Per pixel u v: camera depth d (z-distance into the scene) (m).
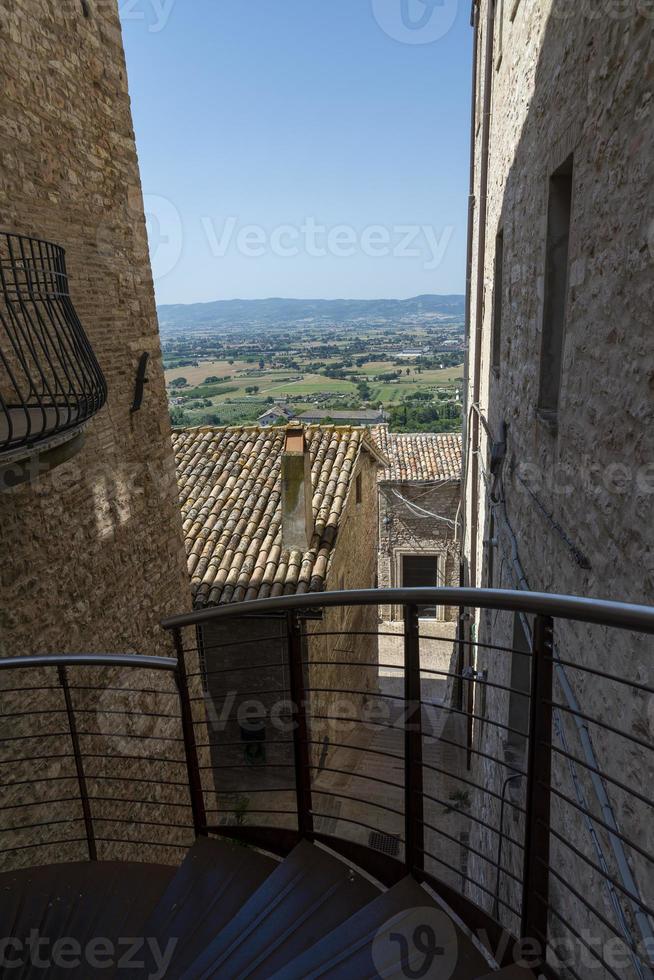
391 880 2.06
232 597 6.49
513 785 4.10
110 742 4.70
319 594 1.99
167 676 5.61
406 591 1.74
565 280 3.61
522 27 4.45
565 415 3.04
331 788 7.63
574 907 2.61
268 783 7.54
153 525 5.51
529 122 4.18
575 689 2.75
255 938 1.92
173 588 5.88
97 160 4.64
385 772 8.05
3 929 2.18
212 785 6.66
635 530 2.07
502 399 5.50
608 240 2.39
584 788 2.51
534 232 3.98
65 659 2.43
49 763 4.00
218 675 7.39
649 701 1.88
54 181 4.11
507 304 5.24
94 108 4.60
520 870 3.82
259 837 2.45
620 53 2.24
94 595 4.54
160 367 5.68
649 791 1.86
